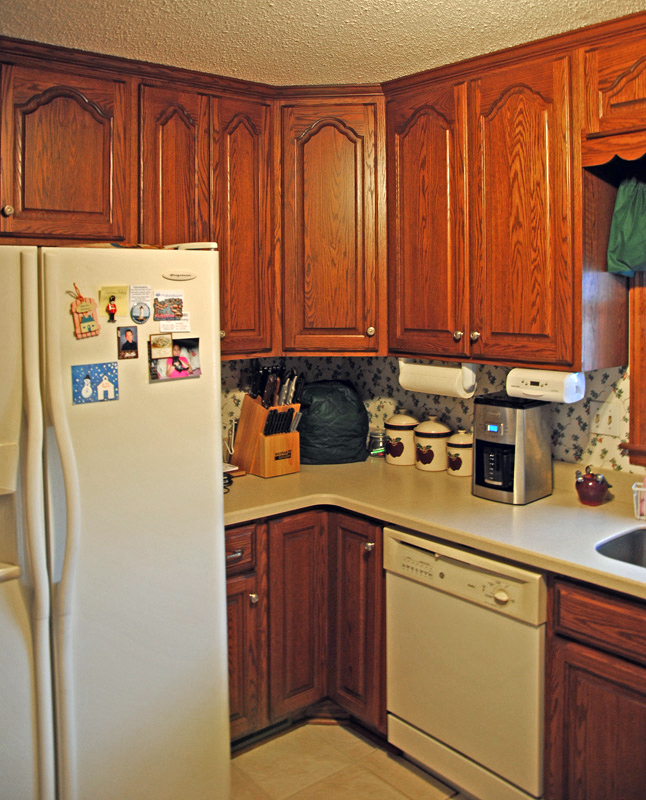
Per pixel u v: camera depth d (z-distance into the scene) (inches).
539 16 77.0
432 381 102.1
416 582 89.7
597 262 85.0
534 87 85.0
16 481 69.9
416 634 90.4
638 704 69.4
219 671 83.8
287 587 99.4
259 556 96.0
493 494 93.7
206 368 80.0
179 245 82.4
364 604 98.0
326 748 100.8
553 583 75.7
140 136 92.4
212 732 84.0
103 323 72.7
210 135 98.0
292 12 75.7
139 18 76.9
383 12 75.9
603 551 78.3
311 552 101.6
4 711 70.8
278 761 97.7
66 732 73.2
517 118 86.9
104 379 73.0
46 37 82.1
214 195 99.1
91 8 74.1
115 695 76.3
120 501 75.0
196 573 81.0
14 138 83.7
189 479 79.7
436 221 97.3
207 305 79.6
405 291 102.8
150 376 76.0
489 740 82.7
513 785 81.0
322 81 100.0
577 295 83.0
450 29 80.7
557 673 75.8
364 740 102.6
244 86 100.0
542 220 85.6
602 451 95.0
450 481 104.7
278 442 108.4
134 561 76.4
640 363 89.4
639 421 90.1
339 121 103.2
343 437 116.3
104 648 75.1
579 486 91.1
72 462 70.8
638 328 89.4
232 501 95.7
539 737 77.9
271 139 103.7
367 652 98.4
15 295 68.6
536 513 88.4
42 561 70.5
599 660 72.0
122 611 76.0
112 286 72.9
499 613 80.2
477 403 94.4
